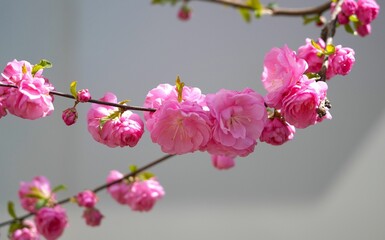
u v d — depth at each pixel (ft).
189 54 10.37
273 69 4.27
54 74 10.22
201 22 10.38
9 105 4.27
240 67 10.33
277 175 10.49
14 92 4.26
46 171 10.39
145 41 10.35
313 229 10.43
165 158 6.10
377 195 10.43
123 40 10.34
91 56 10.29
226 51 10.35
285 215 10.46
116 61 10.32
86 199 6.04
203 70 10.36
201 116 3.84
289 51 3.96
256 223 10.46
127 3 10.37
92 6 10.35
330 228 10.44
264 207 10.48
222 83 10.33
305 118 3.89
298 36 10.23
